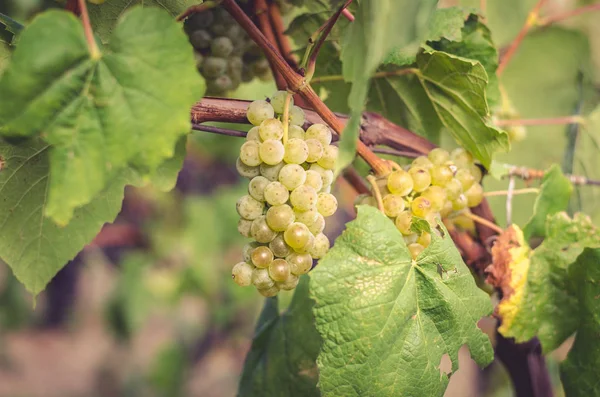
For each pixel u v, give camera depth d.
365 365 0.49
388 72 0.63
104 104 0.42
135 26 0.43
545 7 1.05
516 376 0.69
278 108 0.50
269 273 0.49
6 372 3.02
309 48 0.50
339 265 0.48
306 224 0.49
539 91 0.98
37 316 3.13
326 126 0.51
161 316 2.81
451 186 0.56
